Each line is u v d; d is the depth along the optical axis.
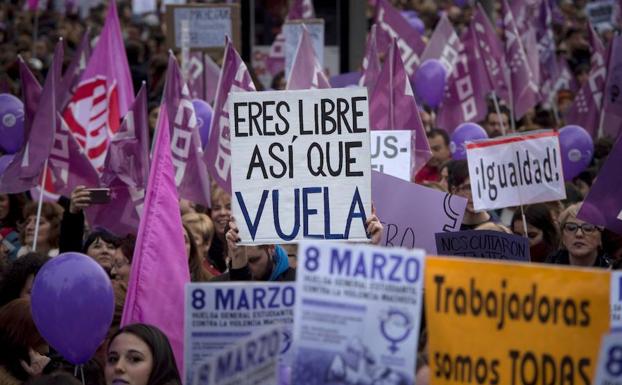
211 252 15.88
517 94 23.78
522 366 7.46
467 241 12.28
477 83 22.70
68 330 10.16
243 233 11.22
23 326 10.18
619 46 22.12
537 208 14.76
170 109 16.31
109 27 18.55
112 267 13.07
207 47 25.62
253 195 11.24
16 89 22.89
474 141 14.26
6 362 10.23
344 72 29.36
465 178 14.91
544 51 28.81
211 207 16.20
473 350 7.51
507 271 7.48
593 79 23.41
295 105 11.23
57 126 15.48
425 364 8.79
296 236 11.20
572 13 41.56
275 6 33.84
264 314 8.66
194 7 25.59
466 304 7.52
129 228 14.31
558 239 14.70
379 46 24.72
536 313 7.46
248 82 15.63
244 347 7.84
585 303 7.43
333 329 7.36
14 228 16.80
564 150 19.48
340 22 29.41
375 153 14.80
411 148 14.74
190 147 16.31
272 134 11.25
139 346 8.92
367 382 7.32
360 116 11.20
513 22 23.72
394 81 17.02
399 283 7.35
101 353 11.18
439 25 24.64
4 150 18.69
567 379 7.44
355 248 7.38
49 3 40.50
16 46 30.33
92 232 13.37
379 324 7.35
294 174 11.23
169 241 10.68
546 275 7.45
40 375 8.73
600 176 12.88
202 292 8.60
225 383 7.84
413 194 13.09
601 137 20.97
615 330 7.94
